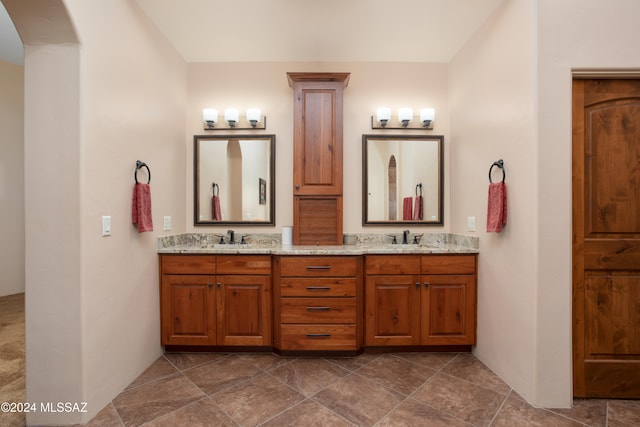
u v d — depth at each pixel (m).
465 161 2.41
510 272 1.84
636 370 1.68
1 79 3.47
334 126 2.52
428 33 2.30
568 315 1.63
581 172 1.66
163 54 2.28
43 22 1.38
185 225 2.63
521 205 1.74
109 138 1.65
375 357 2.21
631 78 1.65
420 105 2.72
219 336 2.21
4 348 2.25
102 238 1.60
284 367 2.05
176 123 2.48
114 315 1.70
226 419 1.52
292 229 2.58
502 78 1.92
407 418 1.53
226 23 2.17
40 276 1.45
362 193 2.70
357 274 2.20
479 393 1.76
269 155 2.69
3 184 3.50
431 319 2.24
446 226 2.70
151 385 1.83
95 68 1.53
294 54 2.59
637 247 1.66
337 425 1.48
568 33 1.61
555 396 1.63
